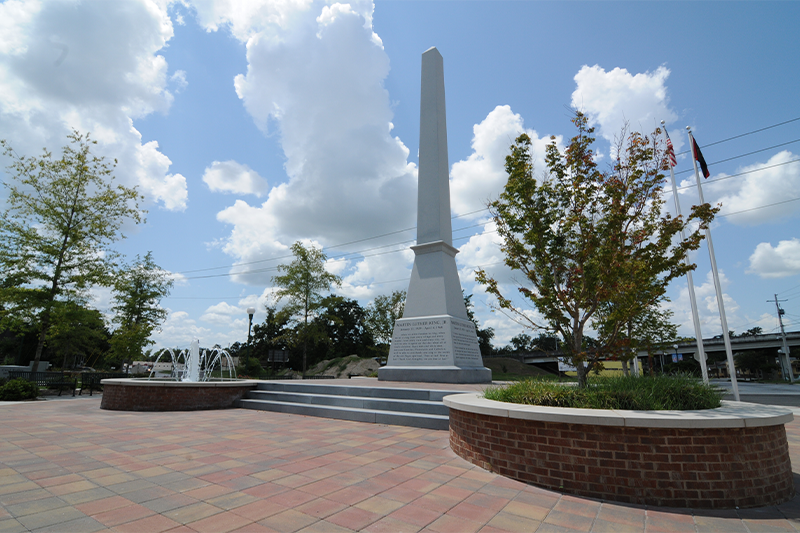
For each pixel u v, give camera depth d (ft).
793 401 62.75
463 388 36.50
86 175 69.10
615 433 15.74
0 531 11.44
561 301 23.79
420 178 54.34
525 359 199.93
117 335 83.76
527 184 24.63
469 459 19.98
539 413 16.72
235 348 202.80
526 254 25.45
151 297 105.91
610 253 22.40
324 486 16.08
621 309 21.61
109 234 70.13
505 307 25.31
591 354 22.80
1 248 63.10
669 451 15.19
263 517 12.94
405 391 34.12
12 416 34.12
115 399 39.60
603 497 15.39
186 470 18.02
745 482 15.05
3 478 16.56
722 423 14.98
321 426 29.96
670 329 63.98
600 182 24.56
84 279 66.33
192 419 33.12
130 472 17.62
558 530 12.57
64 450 21.58
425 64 57.47
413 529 12.34
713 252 51.55
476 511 13.88
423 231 52.80
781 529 12.91
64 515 12.76
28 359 131.75
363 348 184.96
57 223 66.03
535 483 16.75
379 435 26.61
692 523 13.29
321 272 117.70
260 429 28.53
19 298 61.62
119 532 11.62
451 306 50.14
